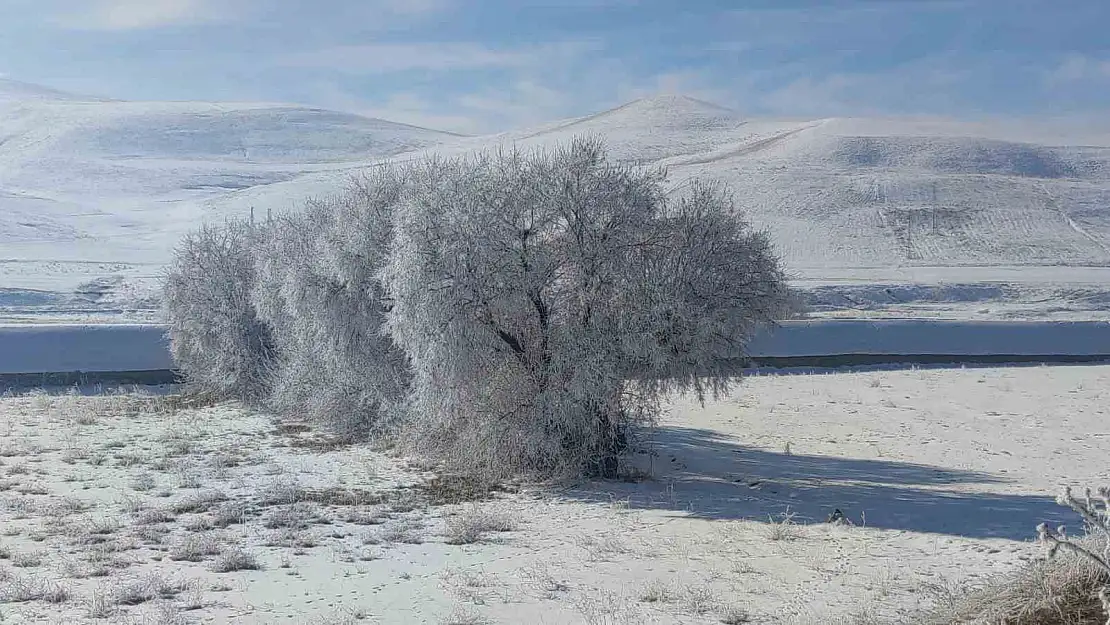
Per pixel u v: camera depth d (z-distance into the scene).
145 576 12.51
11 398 32.72
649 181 20.83
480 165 21.38
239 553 13.70
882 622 10.20
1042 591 7.86
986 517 16.39
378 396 23.80
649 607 11.27
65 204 123.38
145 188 158.50
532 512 16.86
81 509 16.78
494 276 19.27
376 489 18.80
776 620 10.76
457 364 19.03
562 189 19.84
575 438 19.56
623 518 16.36
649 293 19.17
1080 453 24.38
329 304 24.22
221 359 31.98
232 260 32.75
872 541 14.66
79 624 10.44
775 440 26.25
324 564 13.28
